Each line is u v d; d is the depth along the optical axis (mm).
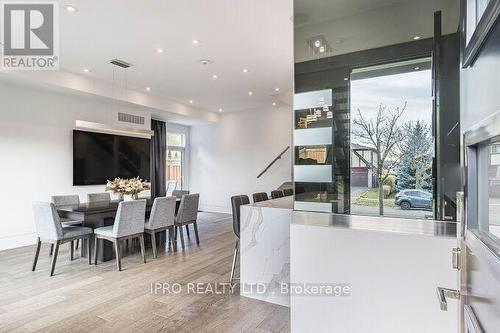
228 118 8797
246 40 3881
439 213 1745
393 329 1731
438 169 1762
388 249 1754
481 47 1120
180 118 8094
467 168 1104
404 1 1887
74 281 3420
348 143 2049
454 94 1720
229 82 5773
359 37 2029
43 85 4988
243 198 3588
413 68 1852
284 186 7344
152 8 3090
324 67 2139
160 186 8352
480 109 1158
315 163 2133
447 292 1210
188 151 9516
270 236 3000
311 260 2004
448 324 1598
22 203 5078
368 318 1807
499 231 923
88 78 5441
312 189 2113
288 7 3072
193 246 5008
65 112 5652
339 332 1896
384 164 1932
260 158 8242
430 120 1797
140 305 2830
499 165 923
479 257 918
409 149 1856
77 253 4590
